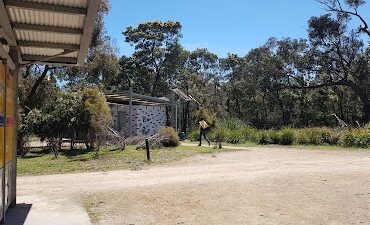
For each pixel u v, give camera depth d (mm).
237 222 6145
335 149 19562
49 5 5668
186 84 59156
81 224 6172
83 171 12688
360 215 6402
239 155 16750
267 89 54031
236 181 9734
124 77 56844
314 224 5977
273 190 8477
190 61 68250
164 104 31406
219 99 61812
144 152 17531
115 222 6277
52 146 18953
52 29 6711
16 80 7449
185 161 14766
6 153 6348
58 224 6164
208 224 6078
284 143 23375
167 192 8547
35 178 11383
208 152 17859
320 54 47469
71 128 19172
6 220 6391
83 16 6000
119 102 31156
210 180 10008
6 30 6340
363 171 10953
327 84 47312
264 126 57531
